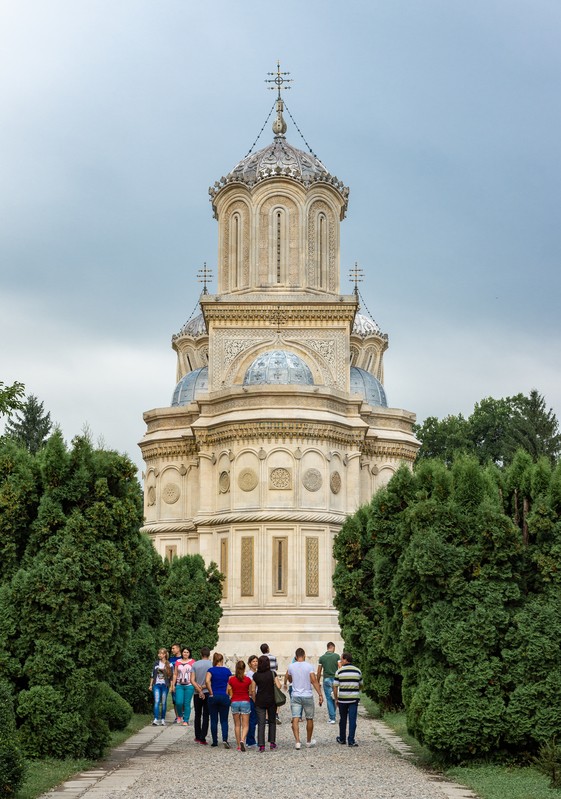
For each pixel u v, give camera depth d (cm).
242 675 2650
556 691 2177
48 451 2509
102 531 2458
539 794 1859
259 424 5831
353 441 6147
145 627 3603
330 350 6462
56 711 2297
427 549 2333
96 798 1836
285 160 6919
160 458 6744
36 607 2362
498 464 9812
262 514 5734
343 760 2403
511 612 2297
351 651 3722
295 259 6694
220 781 2053
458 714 2208
